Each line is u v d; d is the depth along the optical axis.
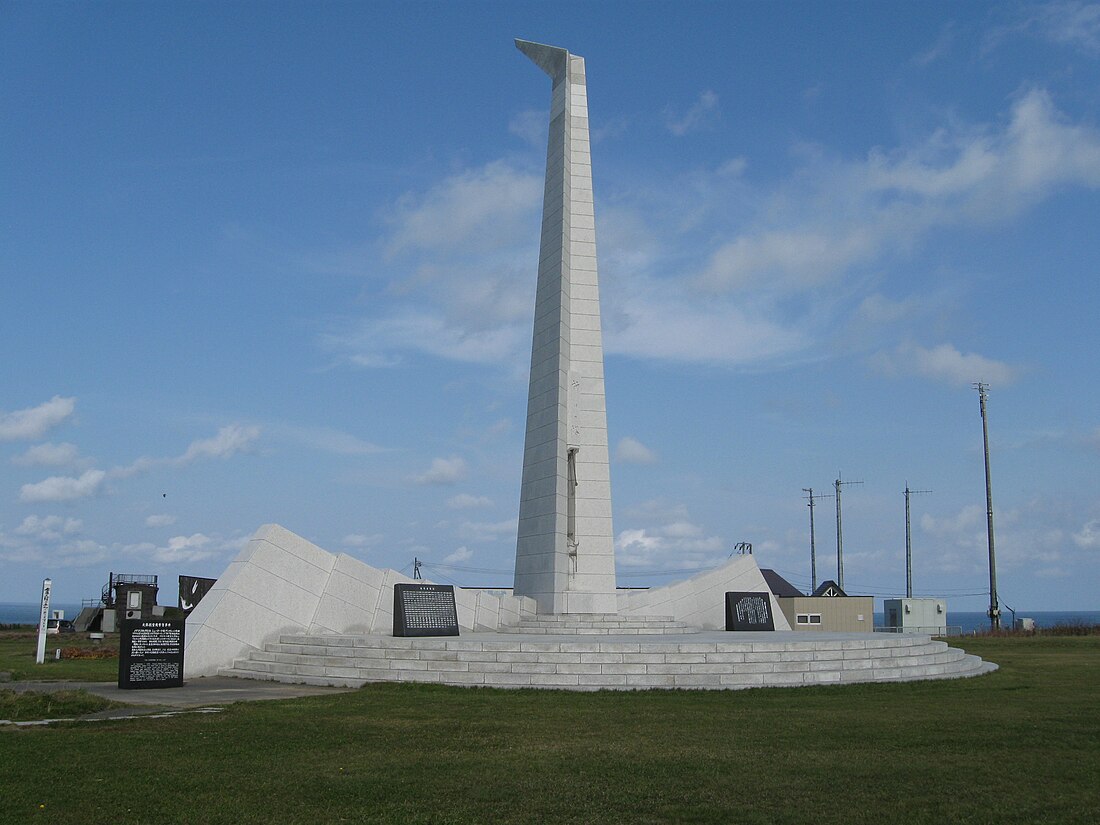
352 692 20.36
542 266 34.12
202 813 10.20
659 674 20.72
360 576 28.33
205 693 20.39
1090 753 13.54
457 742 14.25
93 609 53.44
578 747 13.89
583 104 34.59
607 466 31.97
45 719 16.28
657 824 10.02
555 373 31.70
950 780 11.81
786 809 10.51
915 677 22.83
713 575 37.19
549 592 30.64
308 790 11.23
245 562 25.53
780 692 20.31
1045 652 32.34
